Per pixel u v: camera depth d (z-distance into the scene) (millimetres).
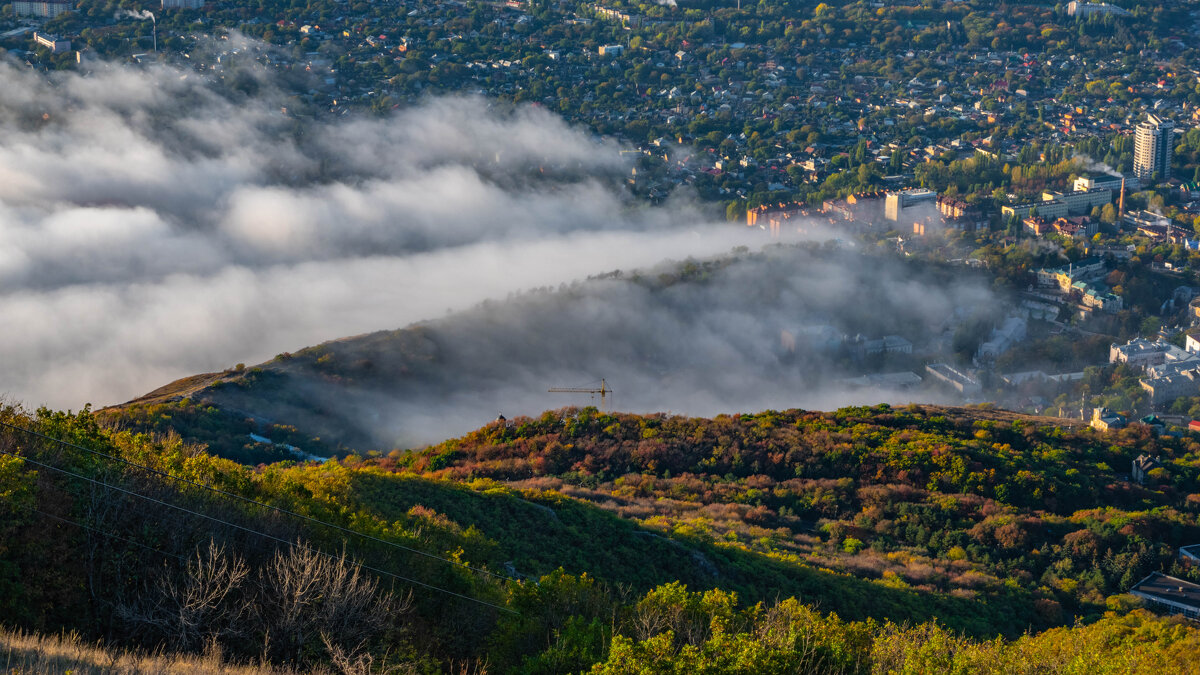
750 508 169875
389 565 91062
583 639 82188
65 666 63750
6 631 69250
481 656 85438
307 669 75000
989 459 194250
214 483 92188
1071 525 170500
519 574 115500
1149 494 192250
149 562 79938
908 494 179750
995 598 142375
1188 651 110875
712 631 87938
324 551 87938
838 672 84625
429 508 126625
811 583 132000
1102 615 144625
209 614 75500
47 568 76000
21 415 91375
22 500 77062
